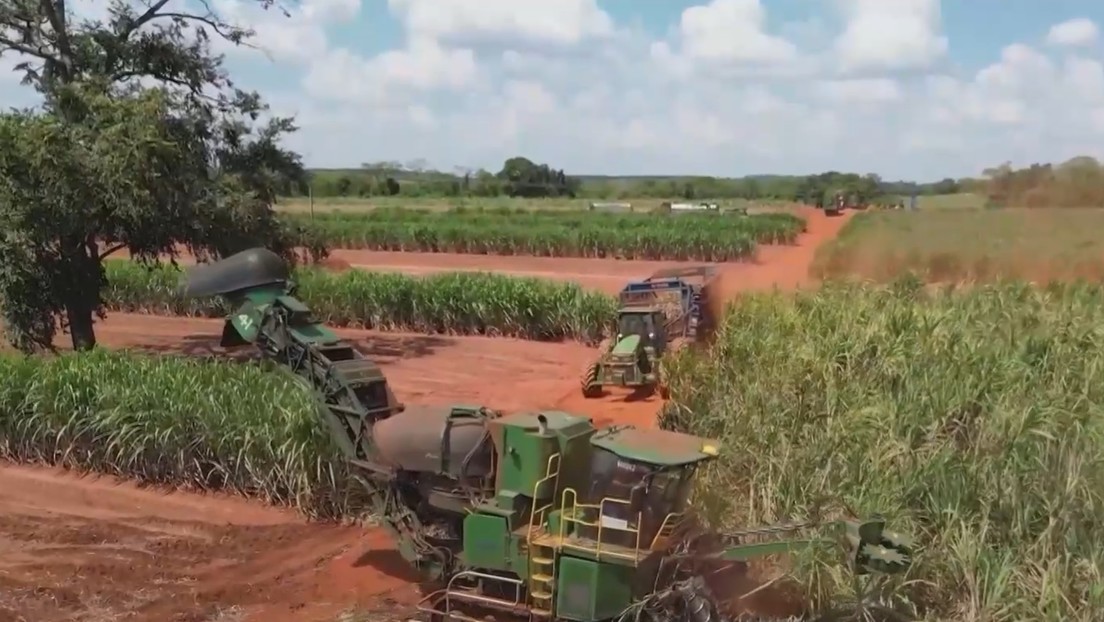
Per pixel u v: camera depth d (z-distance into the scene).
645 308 18.94
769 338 15.33
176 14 21.88
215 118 22.02
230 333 10.77
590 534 7.99
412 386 19.08
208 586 10.37
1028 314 15.59
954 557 8.12
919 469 9.33
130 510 12.91
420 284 25.75
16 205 18.53
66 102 19.41
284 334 10.37
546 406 17.31
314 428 12.20
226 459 12.98
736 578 8.55
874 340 14.14
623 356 17.69
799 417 11.58
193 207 19.59
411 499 9.65
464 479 8.92
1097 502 8.31
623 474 7.90
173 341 24.25
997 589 7.68
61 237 19.45
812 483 9.54
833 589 8.38
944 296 18.23
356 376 10.17
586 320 23.67
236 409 12.95
